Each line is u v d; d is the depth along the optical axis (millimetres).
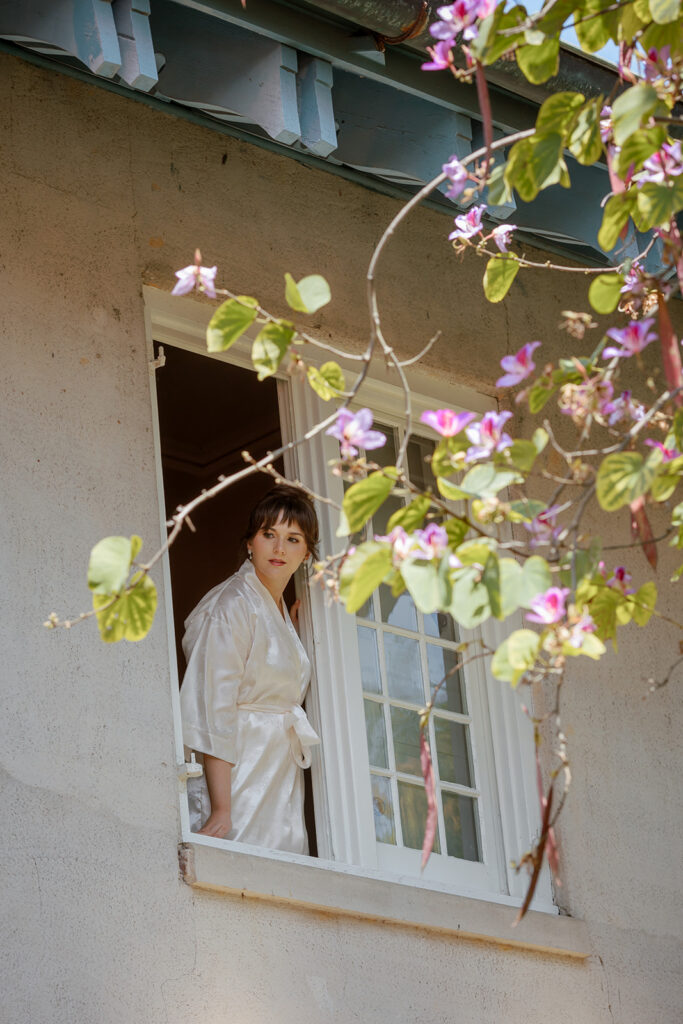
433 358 5566
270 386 7430
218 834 4629
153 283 4891
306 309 3180
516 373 3234
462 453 3240
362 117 5180
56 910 3982
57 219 4703
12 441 4371
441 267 5715
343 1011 4430
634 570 5887
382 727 5207
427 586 2982
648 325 3275
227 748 4734
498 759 5426
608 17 3434
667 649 5902
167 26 4746
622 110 3215
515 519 3162
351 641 5191
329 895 4539
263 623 4992
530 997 4945
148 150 5000
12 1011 3820
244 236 5160
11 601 4219
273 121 4676
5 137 4668
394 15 4500
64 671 4250
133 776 4273
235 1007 4211
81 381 4590
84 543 4418
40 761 4109
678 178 3357
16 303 4523
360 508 3107
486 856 5289
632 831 5500
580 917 5238
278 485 5238
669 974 5379
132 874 4160
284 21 4609
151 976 4082
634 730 5660
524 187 3379
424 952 4719
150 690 4414
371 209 5578
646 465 3098
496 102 5137
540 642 2992
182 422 7781
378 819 5062
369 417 3158
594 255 6191
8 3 4562
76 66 4871
